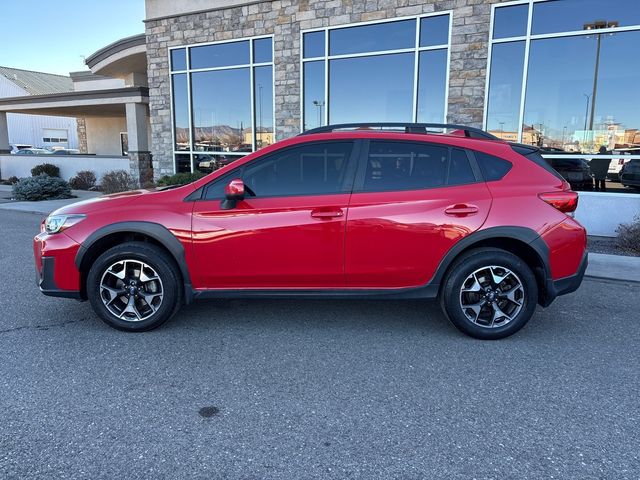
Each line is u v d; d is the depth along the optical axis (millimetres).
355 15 10234
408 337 4180
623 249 7395
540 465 2471
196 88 12812
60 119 47469
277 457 2543
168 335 4195
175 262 4176
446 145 4125
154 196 4230
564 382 3361
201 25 12305
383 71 10211
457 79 9391
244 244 4043
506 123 9211
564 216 4027
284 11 11055
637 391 3238
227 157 12617
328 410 2998
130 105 17375
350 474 2408
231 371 3520
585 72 8555
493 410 2996
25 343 4000
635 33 8141
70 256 4125
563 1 8461
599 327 4430
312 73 11000
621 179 8477
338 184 4094
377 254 4016
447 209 3961
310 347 3957
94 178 18781
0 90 42062
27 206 13172
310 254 4035
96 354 3793
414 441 2678
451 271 4047
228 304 5070
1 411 2965
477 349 3924
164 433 2754
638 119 8359
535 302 4066
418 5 9562
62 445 2633
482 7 9000
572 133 8805
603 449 2602
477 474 2404
